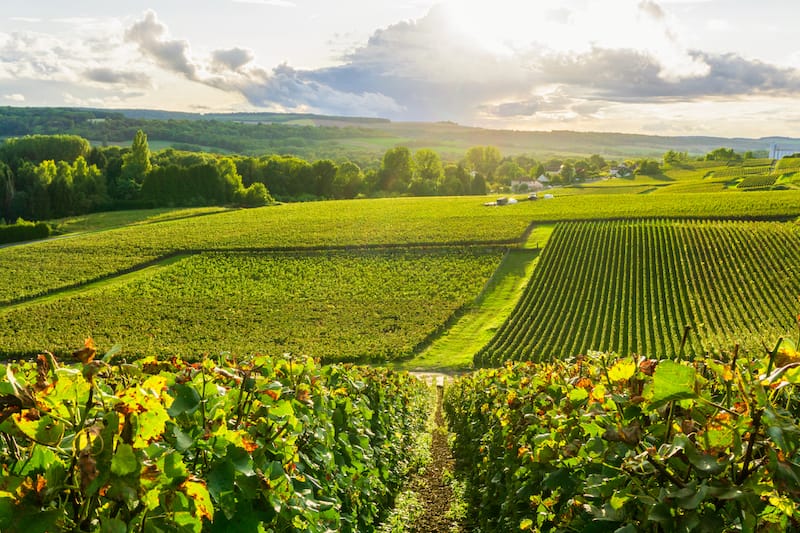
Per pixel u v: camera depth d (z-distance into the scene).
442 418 30.34
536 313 51.22
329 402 6.43
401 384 17.31
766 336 39.62
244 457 3.11
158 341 46.53
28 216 98.38
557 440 4.34
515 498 6.28
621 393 3.37
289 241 74.00
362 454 7.18
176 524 2.33
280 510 3.46
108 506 2.23
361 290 58.59
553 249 67.00
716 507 2.48
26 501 2.06
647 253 63.12
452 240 70.75
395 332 48.56
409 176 149.75
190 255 70.62
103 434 2.14
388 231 77.69
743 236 65.00
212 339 47.50
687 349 39.81
